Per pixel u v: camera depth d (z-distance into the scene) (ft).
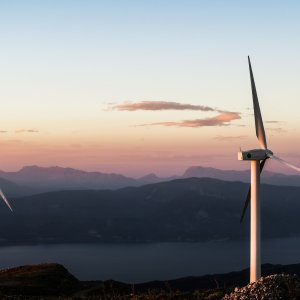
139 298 159.22
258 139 156.76
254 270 149.07
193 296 152.97
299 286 129.70
